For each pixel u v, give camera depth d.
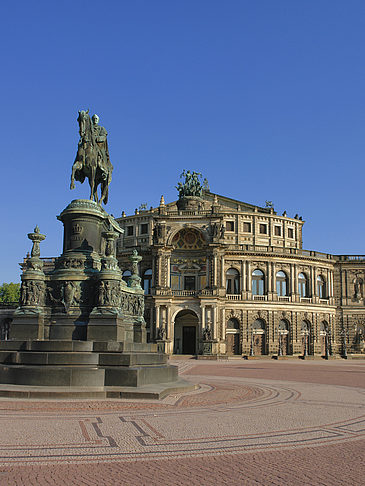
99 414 17.72
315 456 12.80
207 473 11.02
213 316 91.50
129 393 21.55
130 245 109.94
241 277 100.81
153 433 14.88
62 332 26.20
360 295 110.56
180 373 46.66
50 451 12.53
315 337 104.81
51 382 22.11
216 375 44.12
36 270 27.44
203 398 23.69
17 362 23.22
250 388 30.66
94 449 12.80
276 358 93.88
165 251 95.44
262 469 11.46
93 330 25.25
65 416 17.14
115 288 26.17
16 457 11.91
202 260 98.75
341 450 13.55
